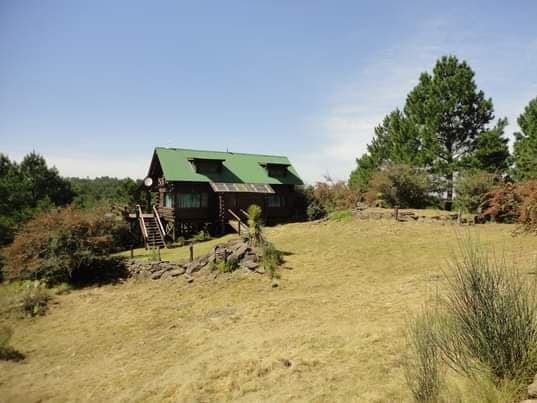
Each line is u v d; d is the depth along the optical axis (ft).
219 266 50.42
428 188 83.41
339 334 25.59
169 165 84.99
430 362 13.71
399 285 35.83
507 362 12.76
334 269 46.93
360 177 115.85
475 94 83.25
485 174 70.18
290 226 82.89
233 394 20.03
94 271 58.49
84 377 27.17
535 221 34.65
